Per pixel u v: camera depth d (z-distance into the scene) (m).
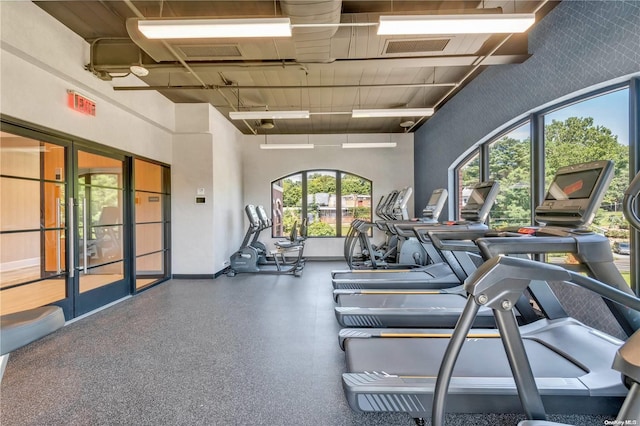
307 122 7.70
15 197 3.31
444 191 5.14
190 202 6.43
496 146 5.21
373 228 8.75
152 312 4.31
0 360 1.28
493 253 2.12
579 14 3.30
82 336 3.47
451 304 3.65
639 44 2.76
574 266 2.24
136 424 2.04
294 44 3.38
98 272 4.46
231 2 3.30
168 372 2.69
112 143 4.60
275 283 6.02
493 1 3.47
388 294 4.07
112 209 4.77
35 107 3.36
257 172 8.73
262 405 2.23
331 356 2.97
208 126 6.25
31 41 3.18
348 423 2.04
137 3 3.27
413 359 2.27
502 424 2.03
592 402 1.88
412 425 2.02
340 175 8.91
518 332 1.44
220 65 4.06
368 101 6.38
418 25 2.80
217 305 4.62
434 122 7.25
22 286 3.40
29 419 2.09
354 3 3.43
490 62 4.12
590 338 2.44
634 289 3.02
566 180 2.45
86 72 3.93
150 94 5.41
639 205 3.00
